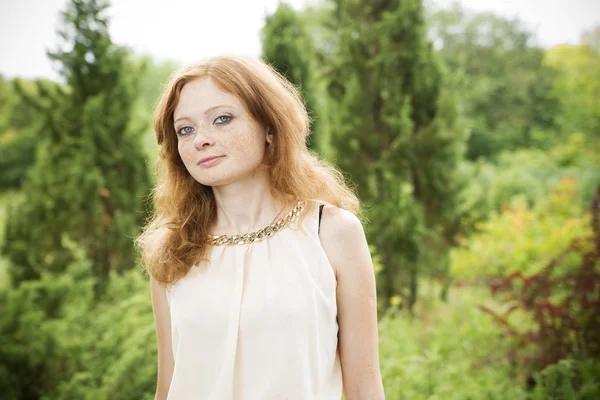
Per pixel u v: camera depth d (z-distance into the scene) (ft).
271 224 4.58
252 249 4.51
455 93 17.69
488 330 12.18
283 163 4.61
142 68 18.88
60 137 18.13
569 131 48.78
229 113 4.32
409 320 15.15
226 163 4.32
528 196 32.27
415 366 10.07
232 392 4.21
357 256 4.43
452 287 18.74
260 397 4.12
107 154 17.75
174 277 4.62
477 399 9.31
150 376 9.71
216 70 4.37
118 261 17.90
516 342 11.76
